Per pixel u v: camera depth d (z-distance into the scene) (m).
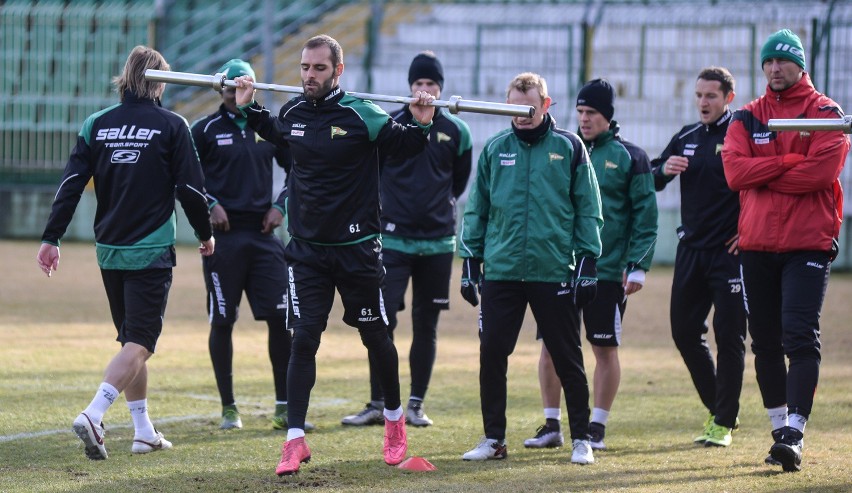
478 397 30.03
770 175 21.45
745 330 24.53
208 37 89.44
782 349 22.84
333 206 20.97
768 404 23.08
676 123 75.81
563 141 22.12
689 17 77.44
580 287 21.86
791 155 21.42
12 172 81.94
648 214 24.44
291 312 21.27
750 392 31.41
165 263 22.17
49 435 23.95
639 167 24.36
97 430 21.11
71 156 22.36
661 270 68.50
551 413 24.12
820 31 70.75
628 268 24.48
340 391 30.69
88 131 22.27
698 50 77.25
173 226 22.41
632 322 46.31
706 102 24.80
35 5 90.25
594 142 24.70
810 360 21.34
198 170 22.31
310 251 21.25
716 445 24.02
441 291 27.58
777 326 22.64
